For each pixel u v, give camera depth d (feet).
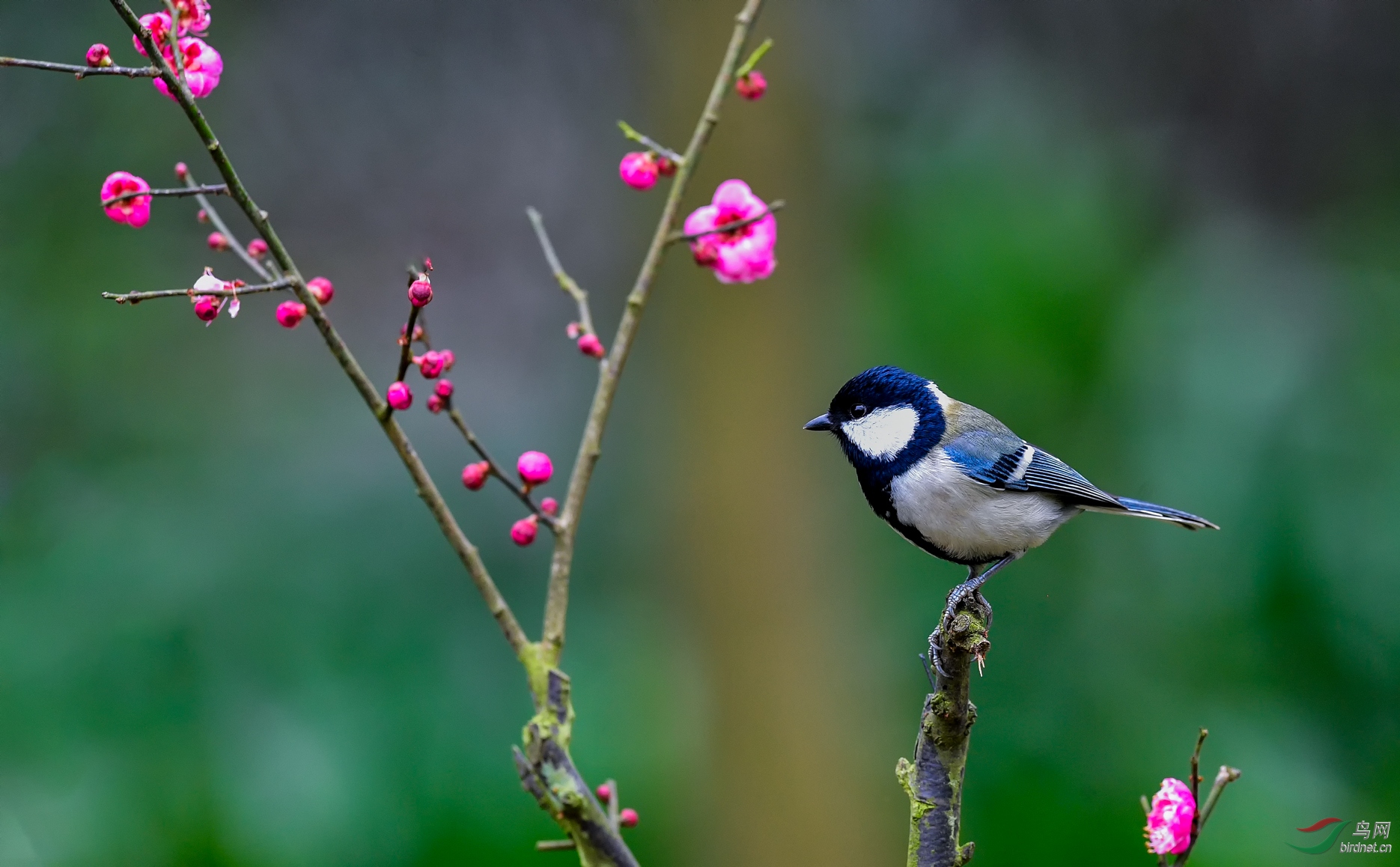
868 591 35.42
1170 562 32.55
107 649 29.89
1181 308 35.47
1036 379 34.60
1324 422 32.60
